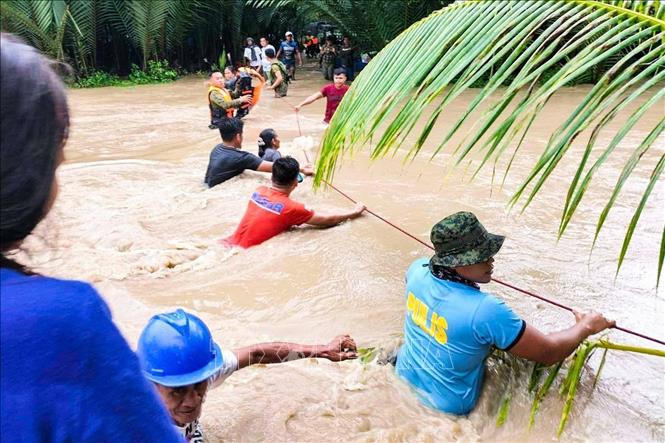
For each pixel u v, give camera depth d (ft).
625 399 9.51
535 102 6.18
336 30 73.00
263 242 16.55
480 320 8.94
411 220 17.74
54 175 3.06
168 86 63.16
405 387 10.07
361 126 7.55
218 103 35.04
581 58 6.24
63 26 61.82
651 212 17.89
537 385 9.73
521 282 13.60
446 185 21.07
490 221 17.53
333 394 9.86
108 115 41.70
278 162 16.62
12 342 2.69
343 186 21.18
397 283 14.03
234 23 78.48
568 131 6.17
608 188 20.18
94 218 19.30
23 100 2.85
